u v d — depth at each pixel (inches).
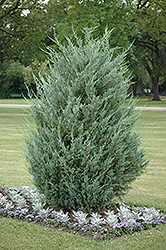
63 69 204.4
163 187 298.4
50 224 195.5
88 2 855.1
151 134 633.0
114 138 191.2
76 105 191.0
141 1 1406.3
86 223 190.1
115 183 202.8
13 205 222.2
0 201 222.1
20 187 287.0
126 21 900.0
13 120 911.0
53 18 1039.6
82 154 190.2
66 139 196.1
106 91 201.9
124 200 253.1
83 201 199.8
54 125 196.5
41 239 176.7
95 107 192.9
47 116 197.8
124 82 207.8
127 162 199.6
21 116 1040.8
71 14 847.1
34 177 207.3
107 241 174.9
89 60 201.9
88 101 195.3
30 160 208.2
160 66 1736.0
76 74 199.5
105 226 190.2
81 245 170.2
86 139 194.2
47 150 197.6
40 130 203.6
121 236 181.2
